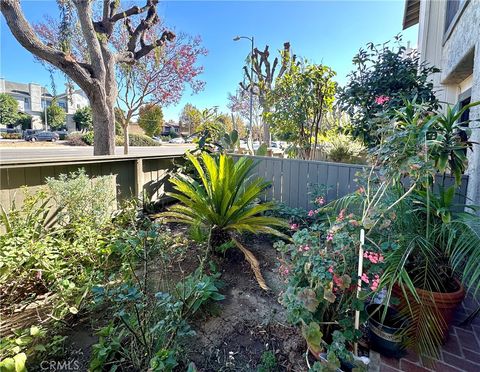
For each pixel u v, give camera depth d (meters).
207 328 1.78
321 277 1.34
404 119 1.89
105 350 1.37
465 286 1.61
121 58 5.71
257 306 2.03
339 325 1.53
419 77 3.83
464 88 4.50
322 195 3.42
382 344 1.57
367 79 4.12
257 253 2.90
